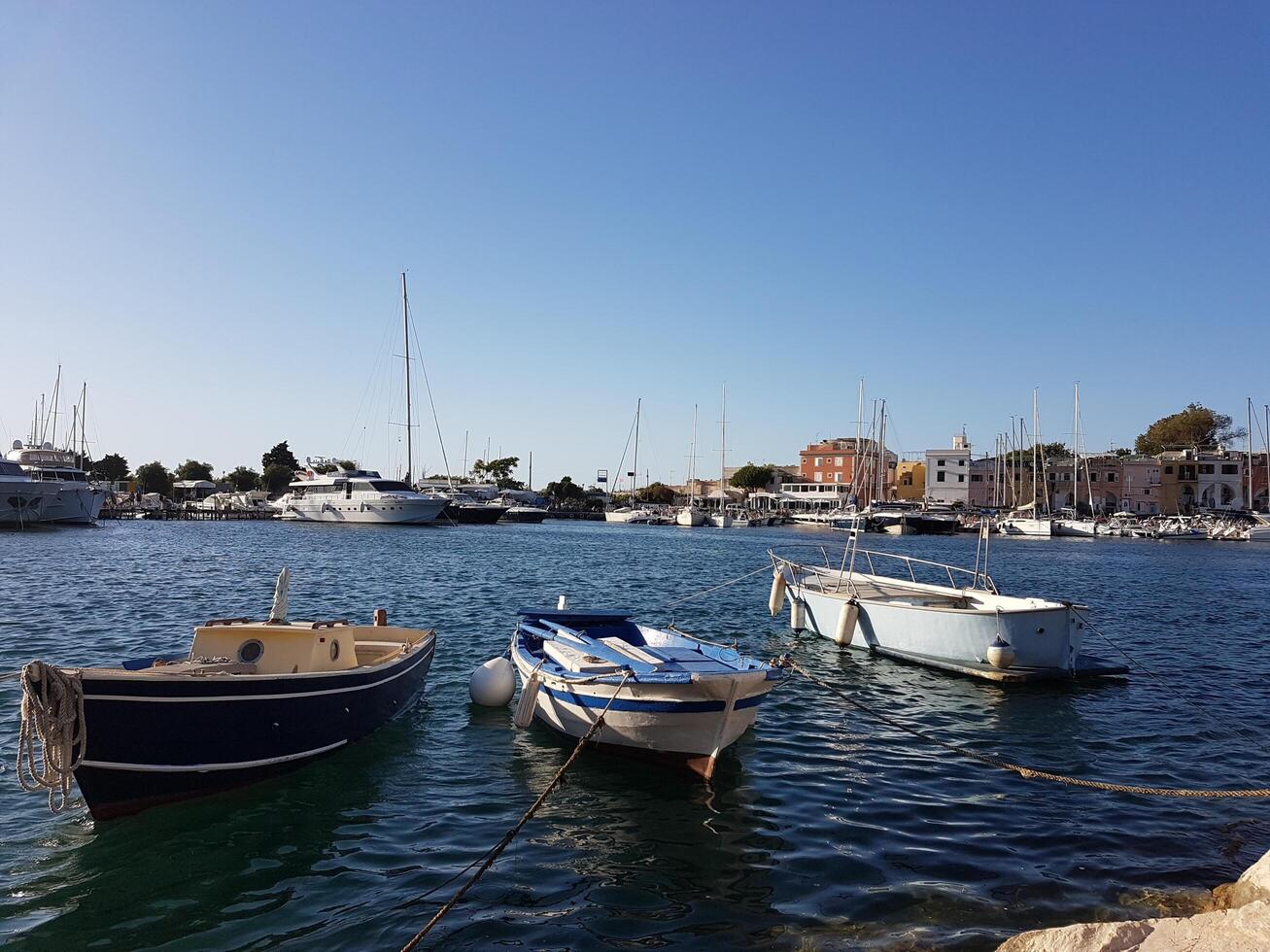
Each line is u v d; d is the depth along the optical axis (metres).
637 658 13.20
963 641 18.41
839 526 103.31
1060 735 14.15
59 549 50.09
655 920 7.70
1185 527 90.69
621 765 12.00
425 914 7.72
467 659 19.03
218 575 36.66
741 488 147.00
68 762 8.60
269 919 7.59
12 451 76.31
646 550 63.56
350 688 11.70
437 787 10.97
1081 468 120.31
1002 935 7.50
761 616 27.09
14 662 17.78
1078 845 9.56
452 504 96.19
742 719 11.38
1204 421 127.75
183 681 9.41
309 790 10.66
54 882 8.17
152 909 7.73
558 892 8.20
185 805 9.91
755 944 7.30
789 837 9.61
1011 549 73.44
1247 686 18.19
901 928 7.60
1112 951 6.45
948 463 124.12
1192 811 10.72
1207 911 7.70
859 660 20.09
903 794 11.14
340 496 86.00
